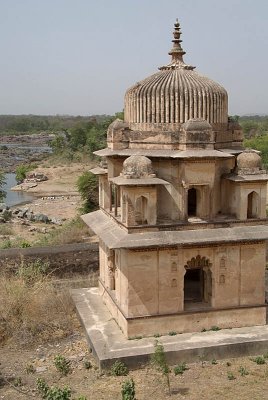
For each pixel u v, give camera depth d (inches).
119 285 637.9
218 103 625.0
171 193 609.6
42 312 735.1
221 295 622.2
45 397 484.4
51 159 4244.6
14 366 606.2
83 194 1669.5
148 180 572.1
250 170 611.2
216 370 552.1
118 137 643.5
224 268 618.8
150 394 498.9
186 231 597.3
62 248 940.6
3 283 786.2
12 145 7121.1
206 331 617.9
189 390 505.7
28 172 3449.8
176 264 603.5
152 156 597.9
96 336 613.3
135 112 639.1
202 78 636.7
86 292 793.6
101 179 729.0
